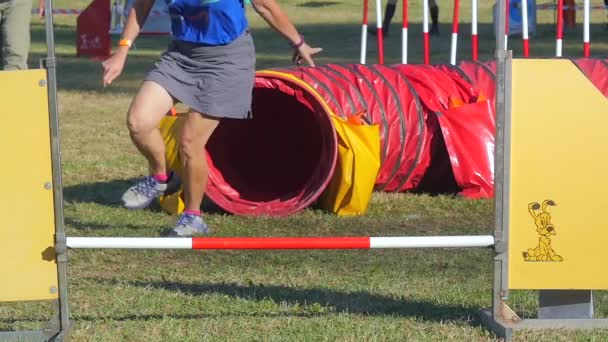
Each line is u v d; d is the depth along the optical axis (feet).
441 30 231.09
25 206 45.27
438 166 80.43
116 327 47.39
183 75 60.03
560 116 45.47
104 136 108.58
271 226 70.64
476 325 47.65
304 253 62.13
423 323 47.88
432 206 77.00
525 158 45.70
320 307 50.26
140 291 53.47
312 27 247.91
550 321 46.91
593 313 49.62
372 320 48.24
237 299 51.72
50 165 45.03
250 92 60.70
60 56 189.37
